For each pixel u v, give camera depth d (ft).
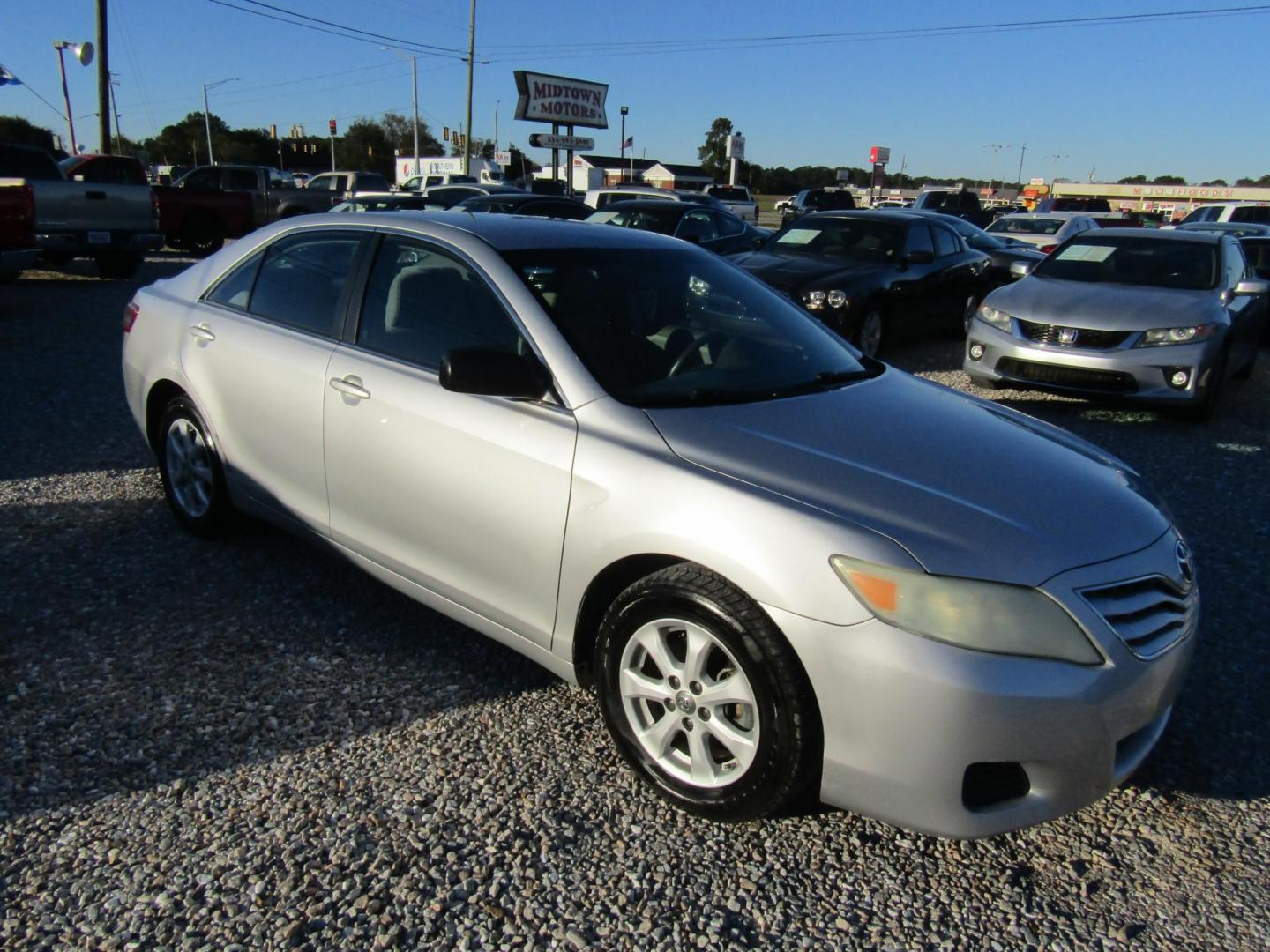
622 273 11.65
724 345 11.33
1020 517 8.52
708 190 119.14
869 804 8.05
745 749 8.50
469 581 10.56
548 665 10.16
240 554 14.32
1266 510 18.40
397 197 62.54
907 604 7.68
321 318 12.49
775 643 8.07
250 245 14.05
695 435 9.23
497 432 10.00
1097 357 24.22
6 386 23.94
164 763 9.46
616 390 9.77
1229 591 14.65
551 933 7.63
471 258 11.11
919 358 34.88
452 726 10.36
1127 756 8.55
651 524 8.73
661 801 9.25
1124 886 8.53
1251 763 10.39
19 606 12.42
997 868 8.67
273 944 7.36
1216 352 24.18
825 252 35.04
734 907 8.02
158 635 11.91
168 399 15.03
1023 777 8.10
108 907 7.64
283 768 9.49
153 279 51.24
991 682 7.57
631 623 9.07
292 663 11.44
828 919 7.96
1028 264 29.25
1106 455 10.93
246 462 13.29
